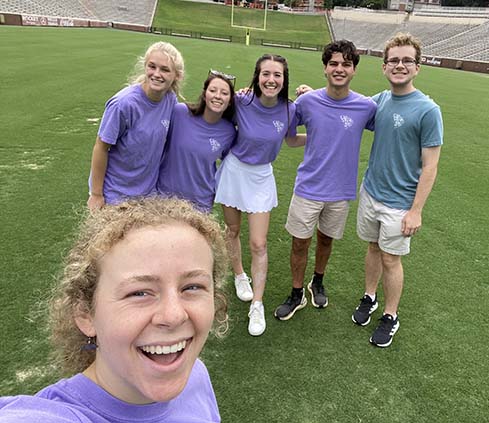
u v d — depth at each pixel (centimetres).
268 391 252
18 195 496
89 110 927
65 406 84
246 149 300
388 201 285
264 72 276
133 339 84
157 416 95
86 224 107
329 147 298
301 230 314
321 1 7381
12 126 774
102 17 5103
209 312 91
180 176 311
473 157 819
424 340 307
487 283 387
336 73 283
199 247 92
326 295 355
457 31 5178
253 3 7050
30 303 308
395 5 6912
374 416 241
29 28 3247
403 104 271
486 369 282
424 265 413
